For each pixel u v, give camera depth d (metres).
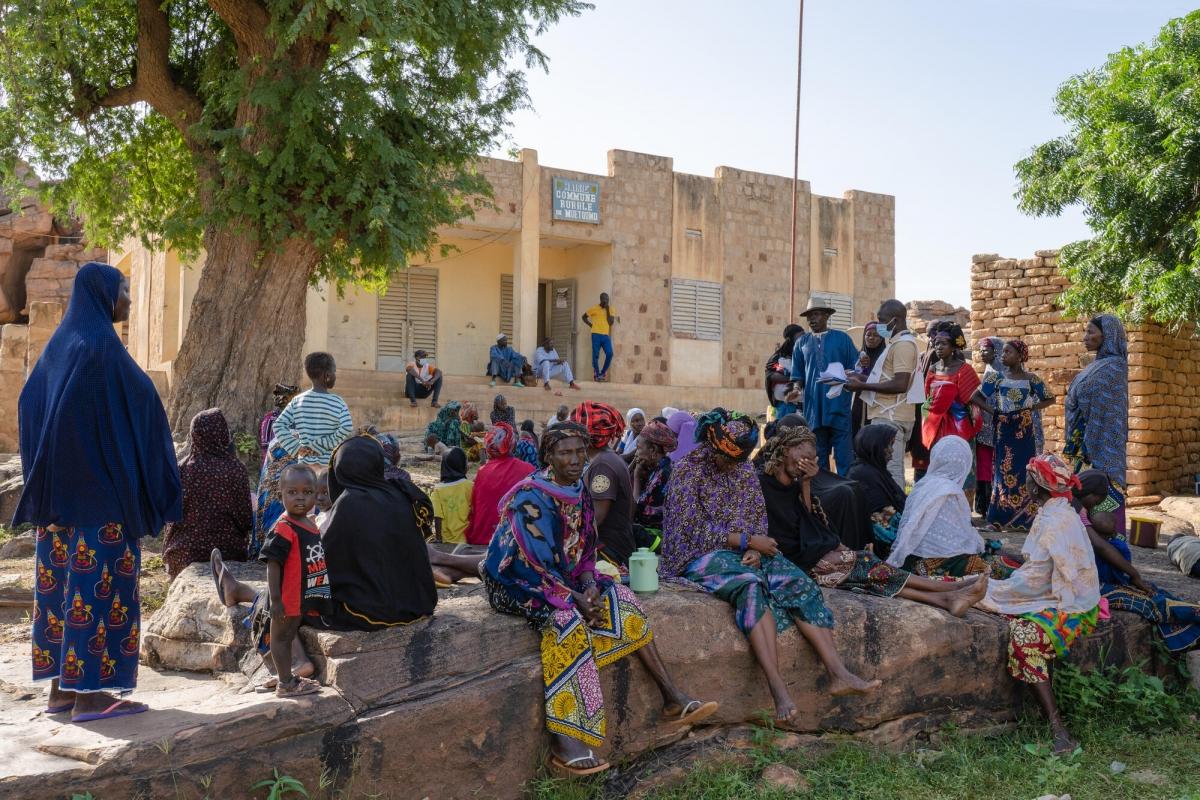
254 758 3.76
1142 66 12.27
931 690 5.57
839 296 23.92
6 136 11.50
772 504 5.65
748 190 22.81
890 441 6.30
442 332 21.59
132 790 3.51
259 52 10.67
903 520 6.05
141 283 21.69
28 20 10.05
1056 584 5.74
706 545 5.39
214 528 6.07
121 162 12.85
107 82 12.10
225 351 11.09
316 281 12.18
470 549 6.27
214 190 10.88
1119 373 7.33
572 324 22.17
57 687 4.06
